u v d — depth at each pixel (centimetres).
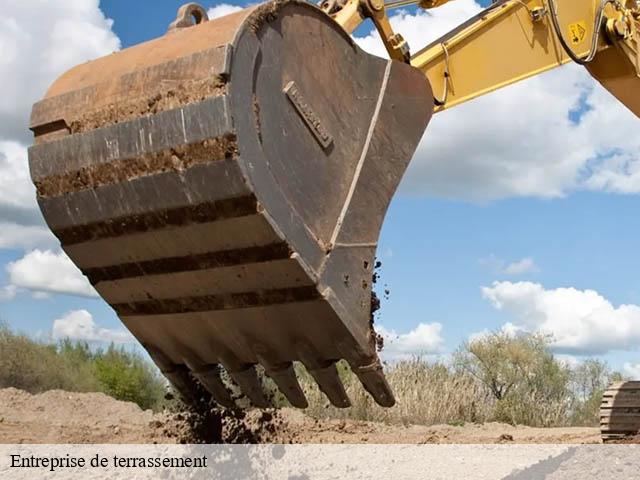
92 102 564
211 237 529
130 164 538
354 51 582
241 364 596
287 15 539
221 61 501
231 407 626
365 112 585
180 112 512
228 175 501
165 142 520
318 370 564
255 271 534
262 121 518
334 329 544
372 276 570
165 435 1006
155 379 1859
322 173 552
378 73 596
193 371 617
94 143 553
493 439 1248
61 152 571
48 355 1755
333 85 566
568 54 781
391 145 595
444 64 734
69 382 1742
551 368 1984
